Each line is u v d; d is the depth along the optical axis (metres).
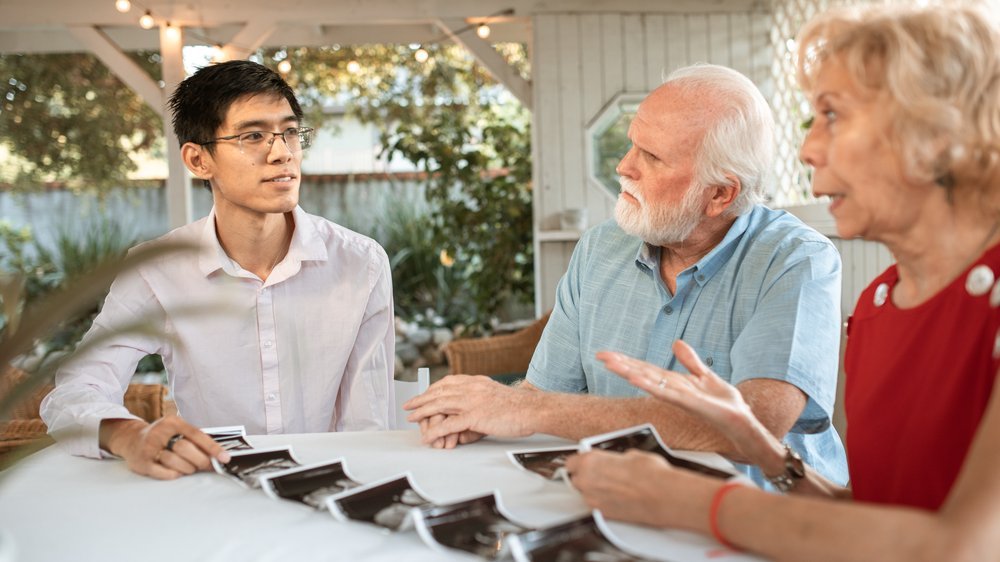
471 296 6.70
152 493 1.31
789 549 0.93
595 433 1.50
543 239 5.02
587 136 5.07
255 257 2.05
